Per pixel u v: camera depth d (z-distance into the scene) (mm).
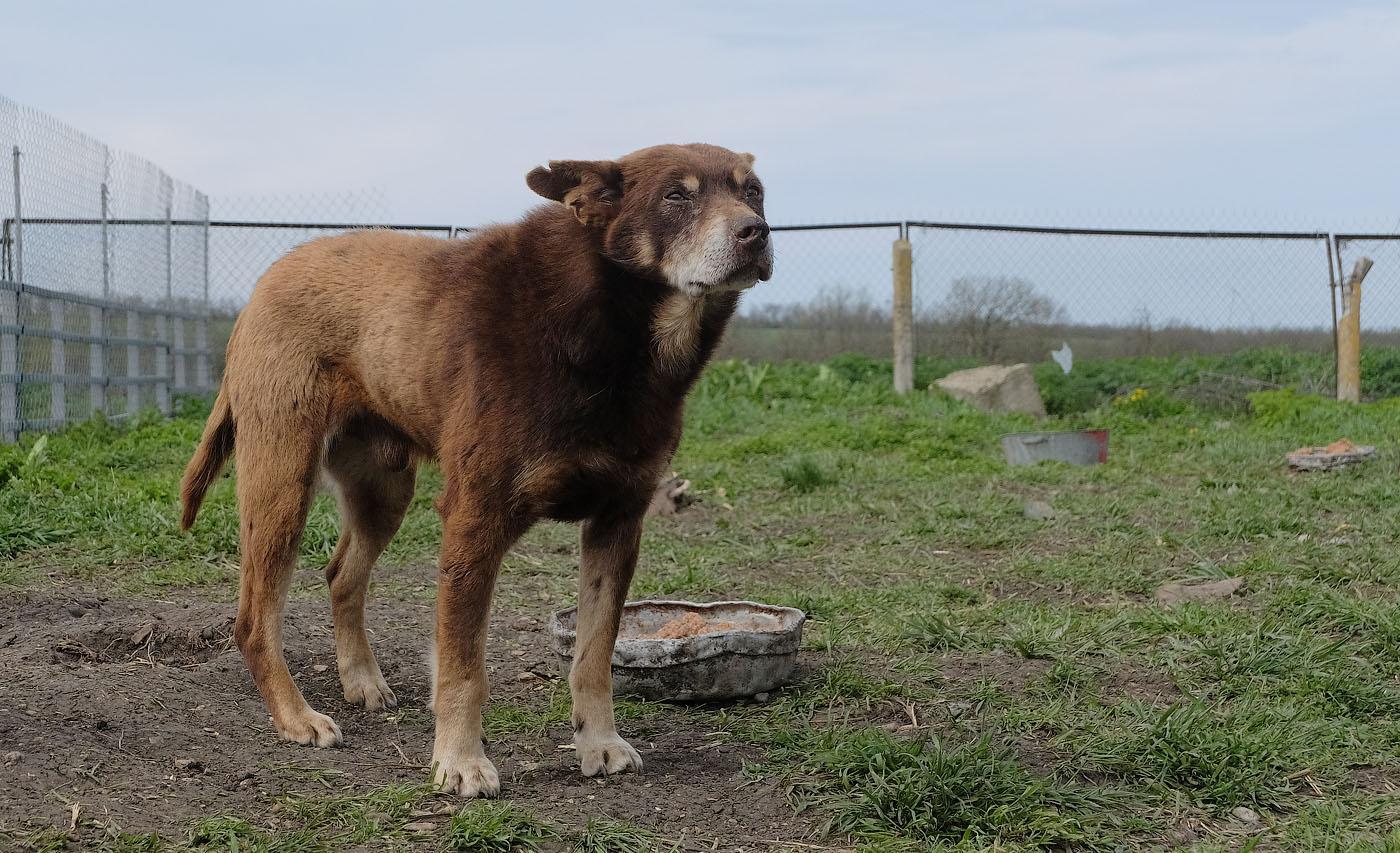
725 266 3479
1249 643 4914
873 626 5520
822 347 19078
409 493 4551
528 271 3629
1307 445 11680
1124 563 6816
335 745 3967
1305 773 3762
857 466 10375
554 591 6496
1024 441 10875
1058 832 3311
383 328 3969
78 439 10406
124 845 2975
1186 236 17250
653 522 8414
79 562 6598
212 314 16328
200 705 4223
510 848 3156
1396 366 17328
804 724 4238
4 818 3041
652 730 4215
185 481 4555
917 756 3682
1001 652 5125
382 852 3100
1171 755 3770
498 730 4211
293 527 4098
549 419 3512
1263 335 18172
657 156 3652
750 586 6504
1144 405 14906
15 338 10398
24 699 3922
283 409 4074
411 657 5121
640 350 3584
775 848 3279
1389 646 4953
